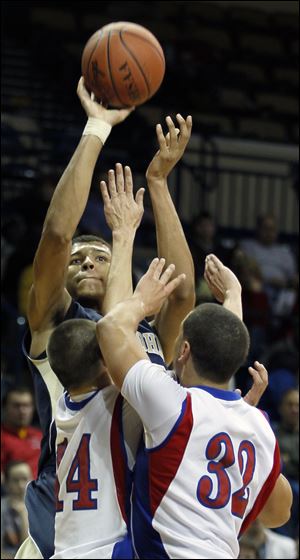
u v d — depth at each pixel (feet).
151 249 102.01
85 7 132.67
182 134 34.81
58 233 32.01
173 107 119.55
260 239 105.29
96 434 28.86
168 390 27.68
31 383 78.28
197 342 28.58
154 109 118.62
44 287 32.99
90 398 29.17
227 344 28.45
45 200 91.91
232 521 28.02
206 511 27.58
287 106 129.29
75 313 34.17
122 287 30.96
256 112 125.70
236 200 121.19
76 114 113.91
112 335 28.14
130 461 28.71
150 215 105.29
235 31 136.15
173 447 27.58
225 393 28.73
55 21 125.90
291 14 141.79
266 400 82.12
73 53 120.26
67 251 32.63
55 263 32.55
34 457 68.13
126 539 28.12
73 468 28.94
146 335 34.40
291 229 120.57
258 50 135.23
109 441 28.78
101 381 29.40
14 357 79.56
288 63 135.03
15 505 61.52
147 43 34.12
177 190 106.83
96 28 127.13
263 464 28.94
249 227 119.75
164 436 27.55
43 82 118.73
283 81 132.26
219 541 27.58
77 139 107.04
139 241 102.53
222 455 27.94
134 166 106.83
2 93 114.21
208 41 133.18
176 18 134.41
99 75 33.76
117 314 28.40
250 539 60.59
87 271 35.45
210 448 27.84
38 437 69.15
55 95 116.98
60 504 29.14
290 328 90.68
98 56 33.78
